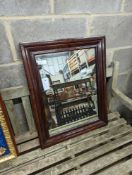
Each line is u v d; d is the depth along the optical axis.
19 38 0.68
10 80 0.77
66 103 0.84
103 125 0.94
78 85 0.84
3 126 0.71
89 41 0.79
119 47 0.93
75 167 0.76
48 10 0.67
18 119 0.91
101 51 0.83
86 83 0.85
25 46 0.68
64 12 0.70
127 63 1.03
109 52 0.92
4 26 0.64
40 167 0.75
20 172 0.73
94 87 0.88
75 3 0.69
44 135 0.81
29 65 0.70
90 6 0.73
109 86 1.00
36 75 0.72
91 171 0.74
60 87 0.80
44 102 0.78
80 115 0.89
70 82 0.81
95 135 0.90
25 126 0.95
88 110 0.90
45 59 0.73
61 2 0.67
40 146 0.82
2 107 0.68
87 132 0.90
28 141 0.87
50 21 0.69
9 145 0.75
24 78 0.79
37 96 0.75
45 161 0.78
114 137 0.89
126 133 0.92
